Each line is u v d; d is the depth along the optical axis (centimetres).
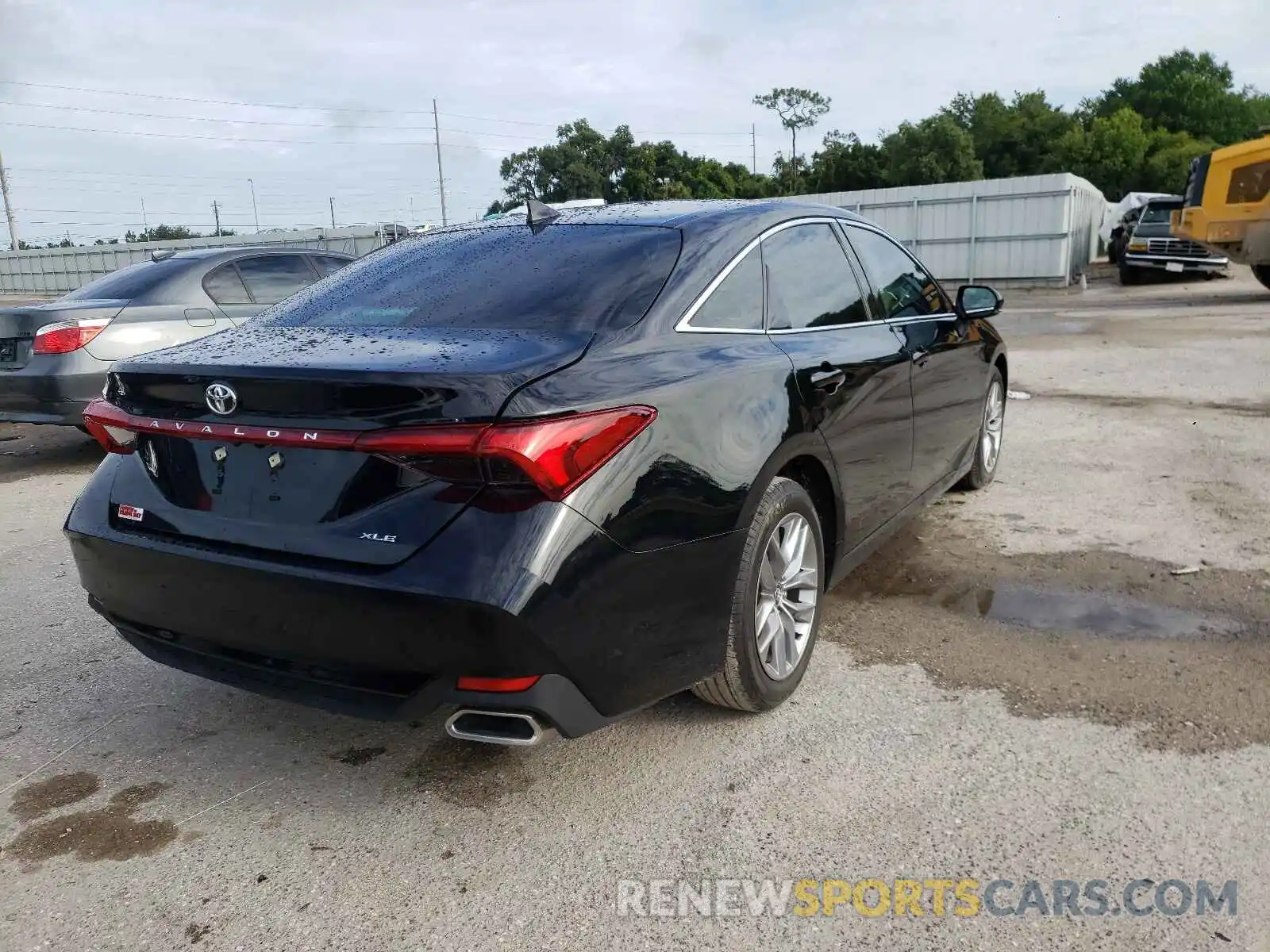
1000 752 279
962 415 465
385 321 286
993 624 369
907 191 2520
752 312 308
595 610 228
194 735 310
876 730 295
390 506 226
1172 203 2280
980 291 459
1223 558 430
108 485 278
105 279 751
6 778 287
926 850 238
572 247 309
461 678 223
